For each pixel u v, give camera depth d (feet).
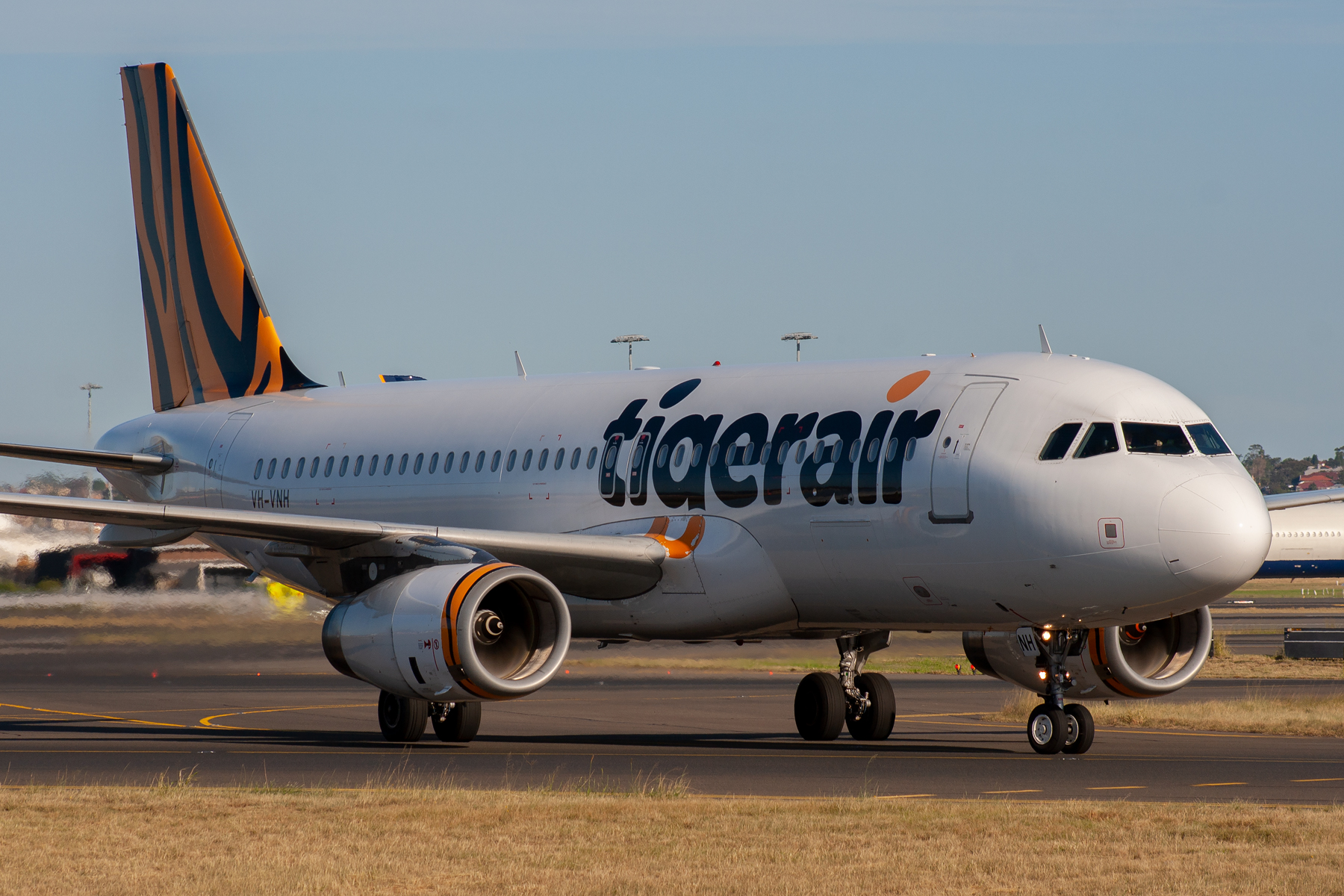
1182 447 243.81
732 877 134.92
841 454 262.47
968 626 260.62
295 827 159.94
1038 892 129.59
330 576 277.03
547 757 239.30
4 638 501.97
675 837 153.99
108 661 494.59
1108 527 236.22
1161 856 143.95
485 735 291.99
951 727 315.17
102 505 248.32
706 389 293.64
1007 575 244.83
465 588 244.83
